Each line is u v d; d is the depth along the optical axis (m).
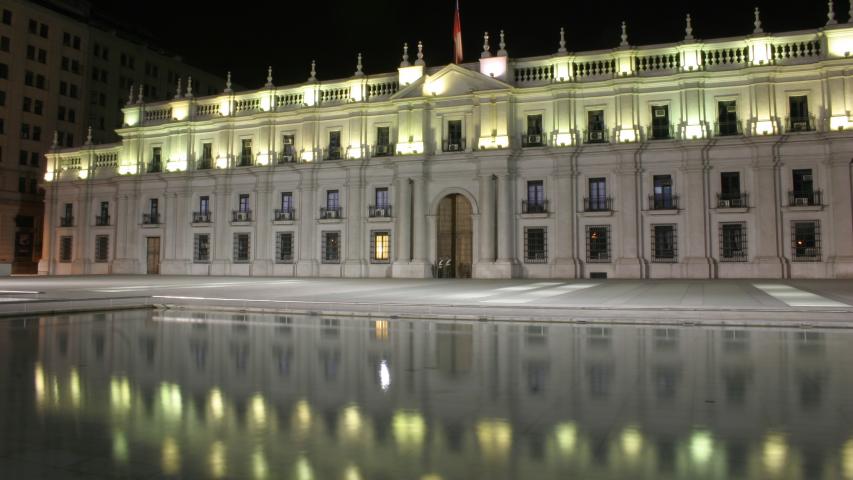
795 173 33.84
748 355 10.04
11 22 60.03
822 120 33.41
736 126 34.91
